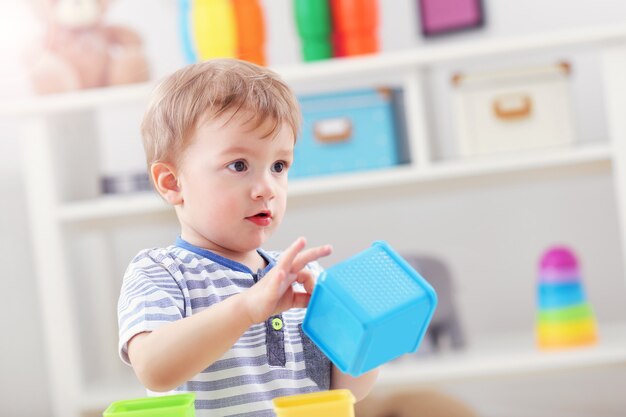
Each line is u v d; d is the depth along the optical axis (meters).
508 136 2.14
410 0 2.52
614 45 2.05
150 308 0.94
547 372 2.02
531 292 2.52
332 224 2.56
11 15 2.55
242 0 2.14
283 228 2.56
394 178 2.11
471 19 2.45
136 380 2.34
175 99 1.04
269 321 1.04
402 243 2.55
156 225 2.55
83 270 2.54
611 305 2.49
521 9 2.48
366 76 2.39
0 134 2.56
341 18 2.16
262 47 2.17
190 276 1.03
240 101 1.00
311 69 2.08
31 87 2.32
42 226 2.15
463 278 2.53
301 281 0.87
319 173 2.16
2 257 2.56
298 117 1.06
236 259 1.07
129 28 2.27
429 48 2.05
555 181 2.50
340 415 0.75
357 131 2.16
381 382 2.03
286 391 1.02
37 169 2.14
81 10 2.22
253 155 1.00
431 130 2.50
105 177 2.23
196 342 0.85
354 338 0.78
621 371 2.45
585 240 2.50
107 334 2.50
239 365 1.01
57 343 2.14
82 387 2.20
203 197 1.01
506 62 2.52
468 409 2.15
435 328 2.20
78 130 2.40
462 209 2.54
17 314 2.57
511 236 2.52
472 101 2.14
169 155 1.05
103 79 2.23
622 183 2.05
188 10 2.19
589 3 2.47
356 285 0.80
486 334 2.49
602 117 2.46
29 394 2.57
